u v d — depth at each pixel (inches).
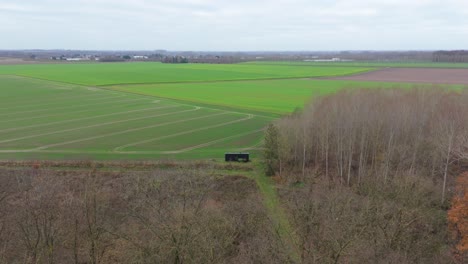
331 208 1647.4
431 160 2802.7
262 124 4274.1
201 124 4281.5
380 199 1863.9
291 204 2039.9
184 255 1286.9
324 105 3284.9
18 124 4239.7
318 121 3085.6
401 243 1574.8
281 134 2903.5
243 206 2064.5
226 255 1486.2
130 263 1363.2
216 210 1780.3
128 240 1456.7
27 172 2719.0
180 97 6131.9
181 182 1940.2
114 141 3609.7
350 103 3245.6
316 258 1298.0
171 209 1555.1
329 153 3063.5
